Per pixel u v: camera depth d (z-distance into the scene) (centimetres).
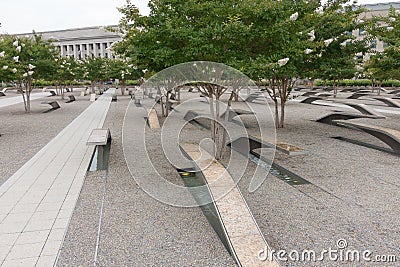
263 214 394
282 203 427
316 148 731
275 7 554
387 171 559
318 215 390
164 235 348
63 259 304
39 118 1277
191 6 560
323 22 816
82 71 2695
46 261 300
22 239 339
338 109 1516
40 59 1445
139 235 347
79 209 412
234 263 296
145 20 607
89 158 661
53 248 322
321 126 1027
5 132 967
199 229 361
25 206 422
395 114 1294
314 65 874
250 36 553
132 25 727
